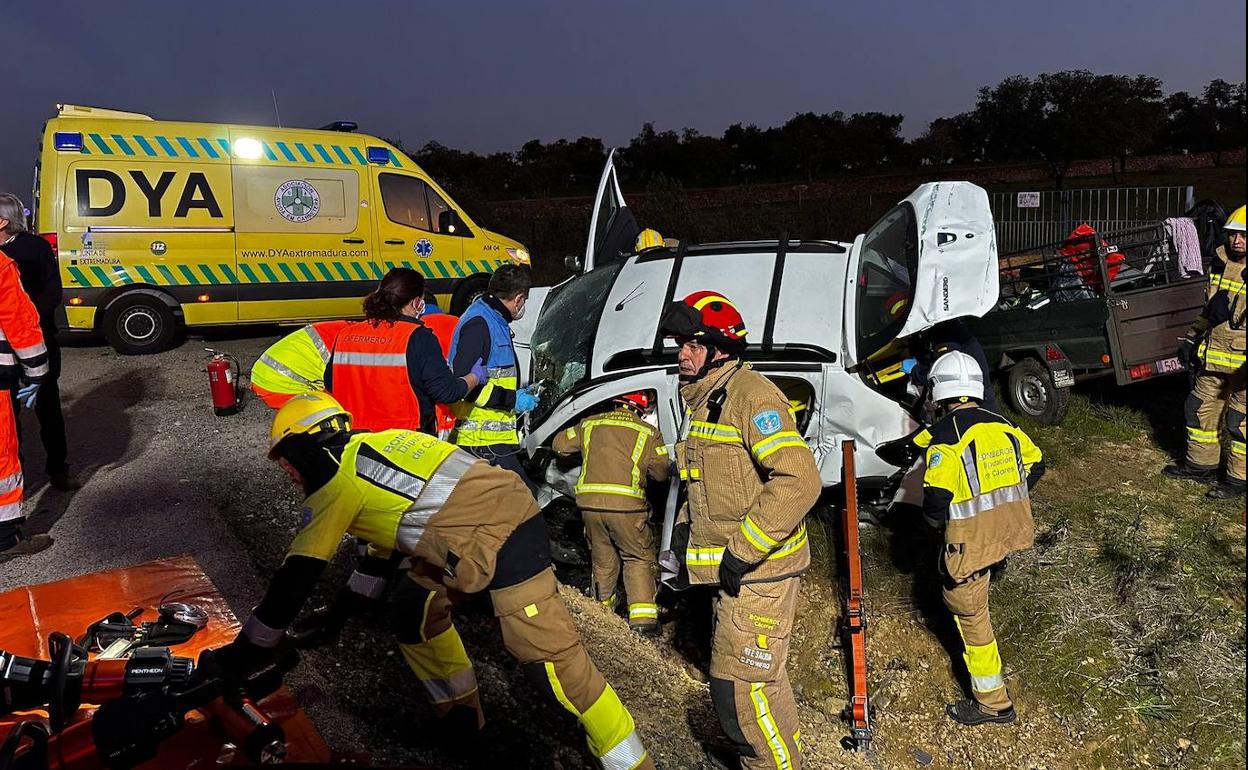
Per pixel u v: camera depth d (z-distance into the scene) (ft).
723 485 10.94
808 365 16.51
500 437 15.67
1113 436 22.12
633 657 14.65
